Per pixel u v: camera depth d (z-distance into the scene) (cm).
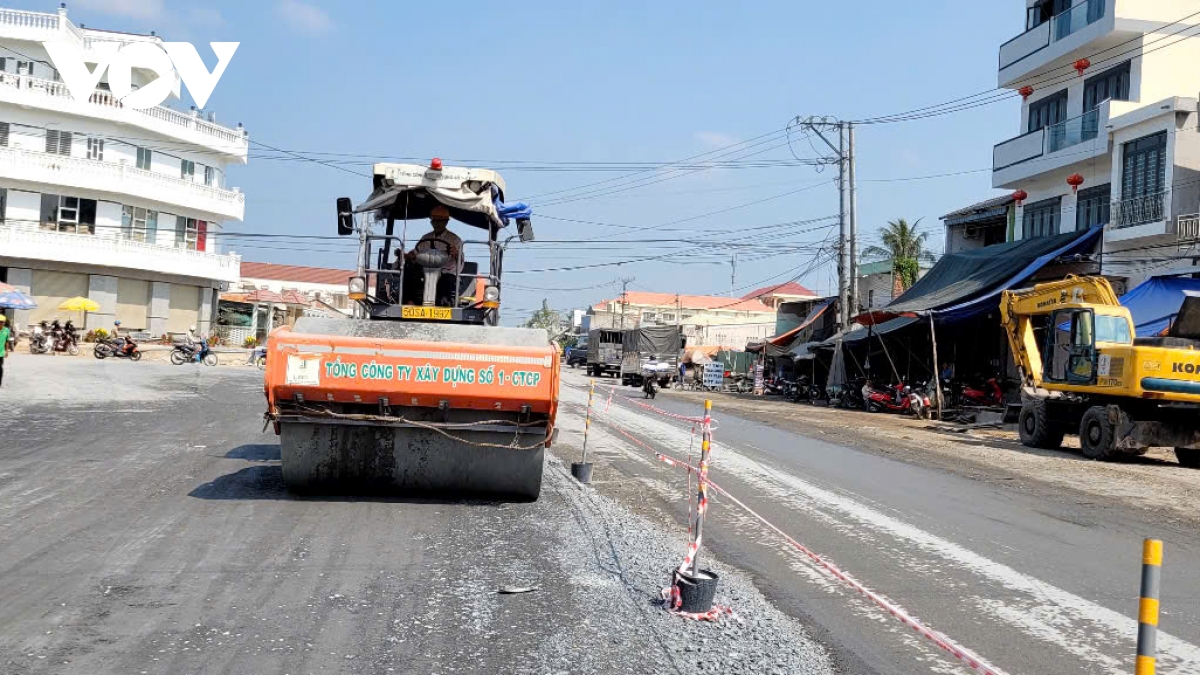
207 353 3884
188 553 682
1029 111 3366
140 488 927
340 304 7519
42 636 500
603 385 4234
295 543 725
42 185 4222
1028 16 3369
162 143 4659
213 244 5053
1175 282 2266
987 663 552
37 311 4294
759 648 549
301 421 845
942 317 2681
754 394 4334
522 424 866
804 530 930
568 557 727
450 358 839
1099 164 2855
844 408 3338
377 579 638
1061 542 915
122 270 4538
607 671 495
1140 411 1731
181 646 495
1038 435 1939
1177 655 580
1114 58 2888
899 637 600
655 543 805
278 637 516
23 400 1847
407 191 1008
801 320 5084
